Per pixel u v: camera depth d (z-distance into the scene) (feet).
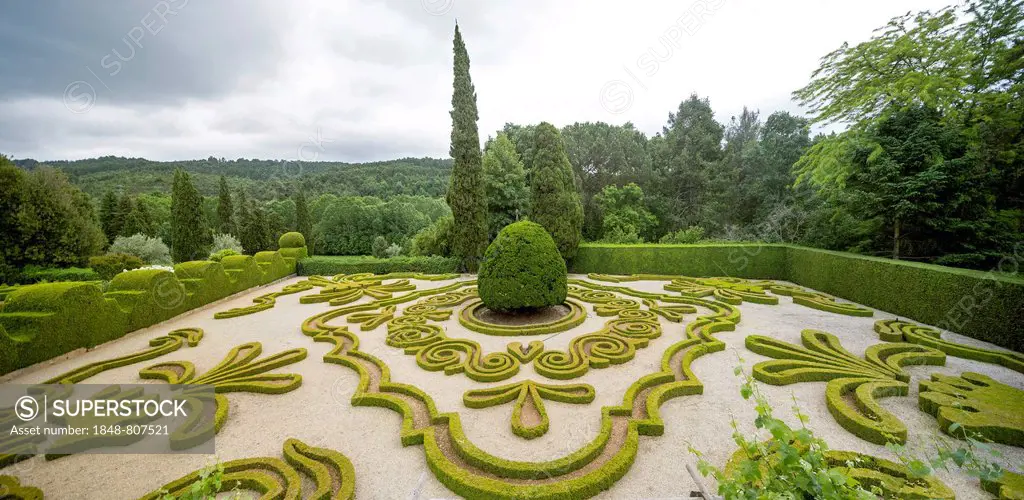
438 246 72.38
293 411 21.48
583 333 32.78
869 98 49.42
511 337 32.12
